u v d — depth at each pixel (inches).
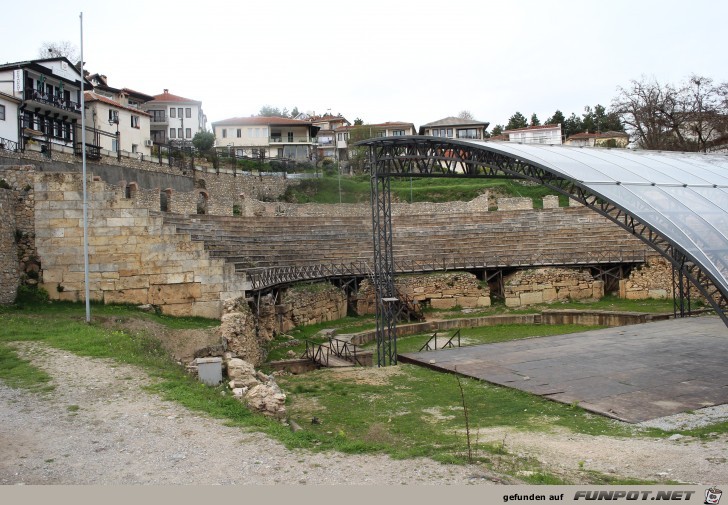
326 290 1595.7
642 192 816.3
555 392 784.3
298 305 1444.4
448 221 2181.3
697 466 492.1
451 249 1959.9
